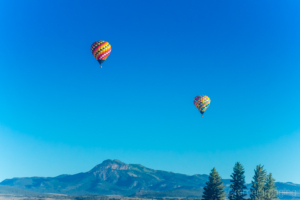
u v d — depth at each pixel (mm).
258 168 156875
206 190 154625
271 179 156750
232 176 159250
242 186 156375
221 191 153125
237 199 155125
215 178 155000
